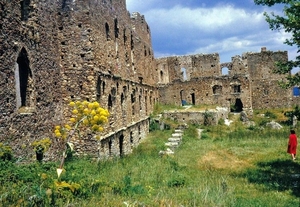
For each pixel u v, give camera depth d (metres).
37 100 16.91
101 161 19.33
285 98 53.12
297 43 14.70
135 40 35.03
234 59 55.16
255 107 54.16
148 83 42.75
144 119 36.59
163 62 58.31
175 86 52.75
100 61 22.05
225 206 11.55
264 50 53.91
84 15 20.38
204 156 23.61
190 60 57.12
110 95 24.36
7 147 12.81
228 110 49.16
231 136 34.25
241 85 49.91
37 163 14.09
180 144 29.84
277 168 19.55
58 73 19.95
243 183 15.91
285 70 15.39
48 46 18.64
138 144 32.03
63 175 12.75
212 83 50.94
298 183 15.93
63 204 9.61
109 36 24.80
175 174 17.02
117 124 25.27
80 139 20.09
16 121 14.42
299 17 14.34
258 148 26.56
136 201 10.30
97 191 11.80
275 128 39.47
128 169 17.78
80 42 20.36
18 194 9.50
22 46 15.39
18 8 15.14
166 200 11.40
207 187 13.75
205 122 42.56
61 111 20.03
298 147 26.72
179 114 43.97
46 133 17.61
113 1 26.64
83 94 20.30
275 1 15.20
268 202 12.50
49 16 19.05
